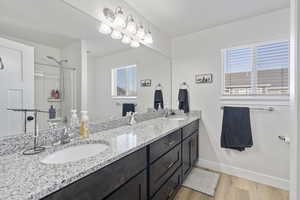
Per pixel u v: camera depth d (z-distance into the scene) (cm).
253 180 212
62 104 133
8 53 99
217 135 240
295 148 68
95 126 155
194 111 259
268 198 176
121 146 108
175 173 173
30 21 109
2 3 96
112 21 159
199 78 255
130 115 204
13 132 101
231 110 220
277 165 196
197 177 221
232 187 198
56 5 119
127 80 204
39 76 117
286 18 186
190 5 182
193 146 232
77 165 79
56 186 63
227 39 228
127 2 176
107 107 177
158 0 173
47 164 81
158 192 138
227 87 233
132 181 107
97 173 82
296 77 66
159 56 257
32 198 56
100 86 169
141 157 117
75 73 143
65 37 131
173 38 282
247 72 217
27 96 109
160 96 261
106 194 87
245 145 207
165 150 151
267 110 199
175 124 191
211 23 226
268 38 197
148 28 220
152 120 232
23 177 68
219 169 239
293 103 69
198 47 255
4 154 94
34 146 103
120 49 188
